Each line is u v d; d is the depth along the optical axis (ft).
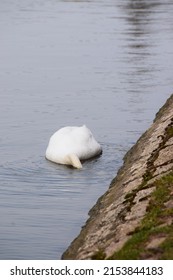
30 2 245.45
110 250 53.26
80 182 79.15
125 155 87.97
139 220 57.31
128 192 66.54
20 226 67.36
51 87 125.49
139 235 53.16
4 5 237.04
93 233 60.34
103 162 85.66
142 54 154.51
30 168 83.30
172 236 51.96
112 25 193.67
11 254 61.67
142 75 134.10
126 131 98.37
